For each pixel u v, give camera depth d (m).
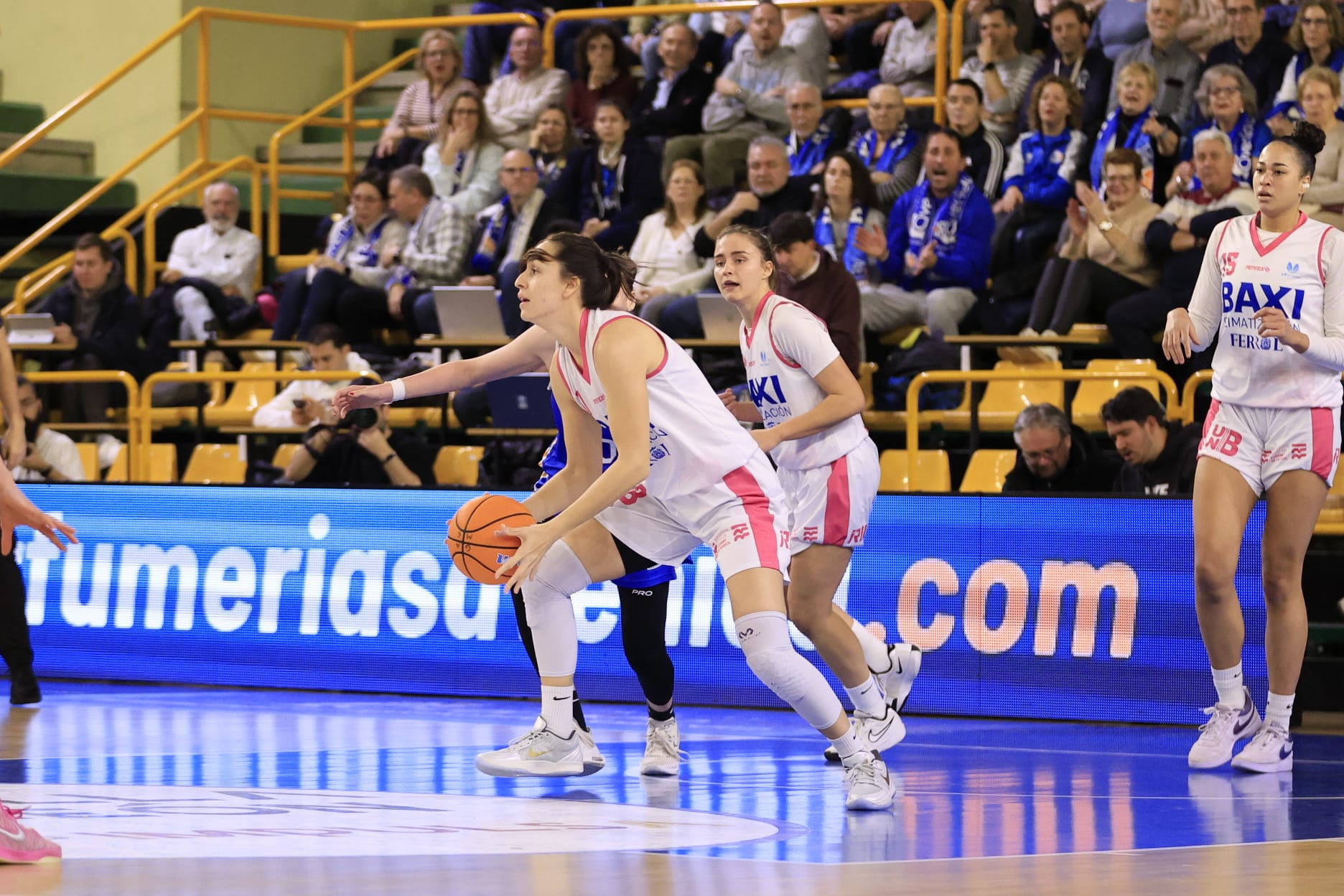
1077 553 17.47
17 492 9.41
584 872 8.79
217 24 39.66
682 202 27.70
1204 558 14.23
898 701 15.95
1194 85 26.67
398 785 12.79
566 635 12.81
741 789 12.70
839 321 20.41
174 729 16.66
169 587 21.33
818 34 31.33
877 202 26.86
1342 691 19.14
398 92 42.06
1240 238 14.33
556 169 31.23
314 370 27.31
